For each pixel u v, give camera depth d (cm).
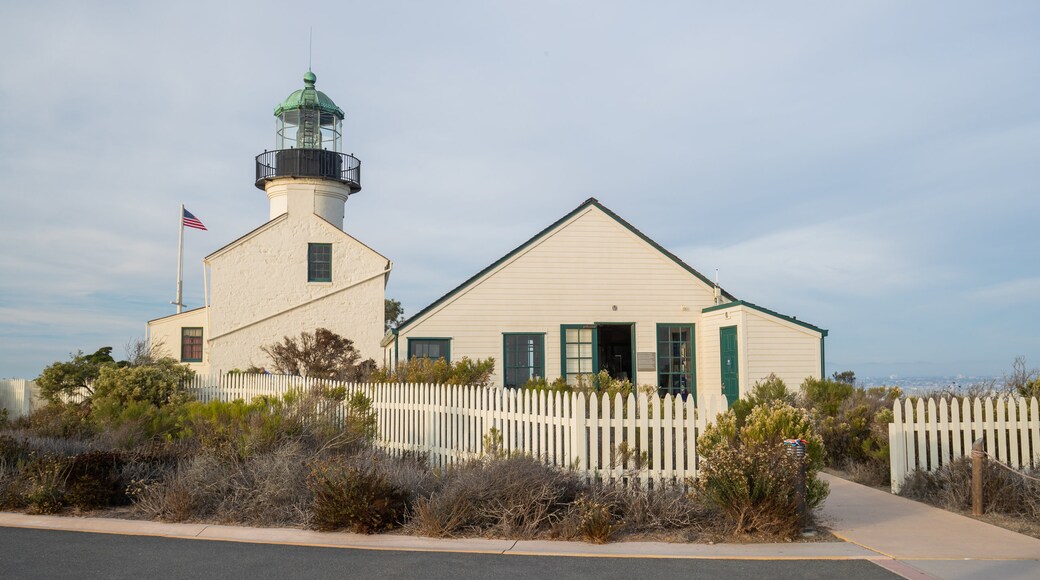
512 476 930
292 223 2739
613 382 1639
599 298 2125
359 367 2375
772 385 1667
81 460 1048
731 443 937
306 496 966
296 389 1475
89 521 948
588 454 1028
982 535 854
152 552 798
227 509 965
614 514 903
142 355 2225
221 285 2661
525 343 2083
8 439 1203
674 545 818
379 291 2778
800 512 856
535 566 738
